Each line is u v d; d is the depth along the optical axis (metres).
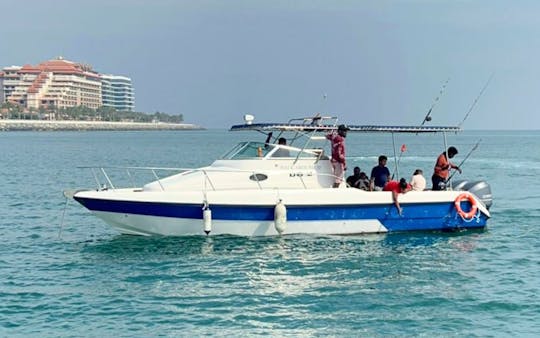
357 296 13.87
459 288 14.48
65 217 24.34
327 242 18.23
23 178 42.62
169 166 56.97
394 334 11.82
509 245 18.72
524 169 53.47
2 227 22.19
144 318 12.47
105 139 153.38
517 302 13.51
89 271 15.67
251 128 19.11
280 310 12.98
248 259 16.56
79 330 11.87
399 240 18.86
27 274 15.48
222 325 12.16
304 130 19.02
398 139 174.38
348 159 63.62
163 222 17.77
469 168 54.75
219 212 17.78
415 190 19.56
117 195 17.52
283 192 18.05
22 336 11.59
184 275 15.23
